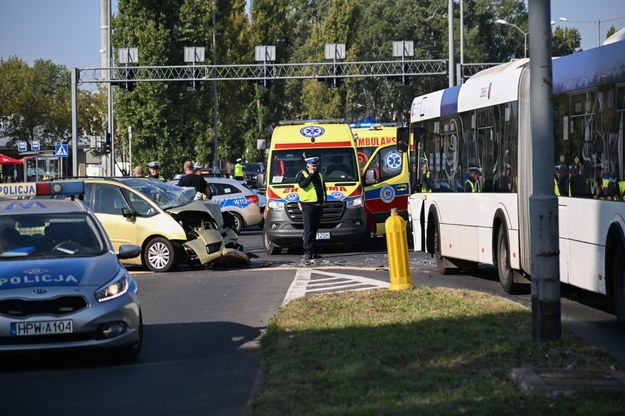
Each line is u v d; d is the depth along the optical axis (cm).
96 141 5669
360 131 3388
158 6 6034
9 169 9331
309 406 950
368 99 12100
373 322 1458
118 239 2464
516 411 903
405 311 1558
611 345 1366
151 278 2320
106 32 5481
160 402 1048
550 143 1235
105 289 1261
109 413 1006
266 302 1819
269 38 9331
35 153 7569
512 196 1873
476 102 2117
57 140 11200
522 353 1181
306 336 1359
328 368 1130
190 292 2014
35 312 1227
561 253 1741
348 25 10150
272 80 5662
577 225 1653
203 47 5600
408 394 984
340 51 5575
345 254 3031
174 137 6144
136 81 5597
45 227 1413
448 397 967
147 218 2455
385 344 1270
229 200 4122
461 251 2225
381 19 11956
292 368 1136
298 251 3281
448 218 2317
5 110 10738
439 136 2408
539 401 938
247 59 8494
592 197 1583
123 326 1262
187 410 1004
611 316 1644
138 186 2527
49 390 1138
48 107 10762
